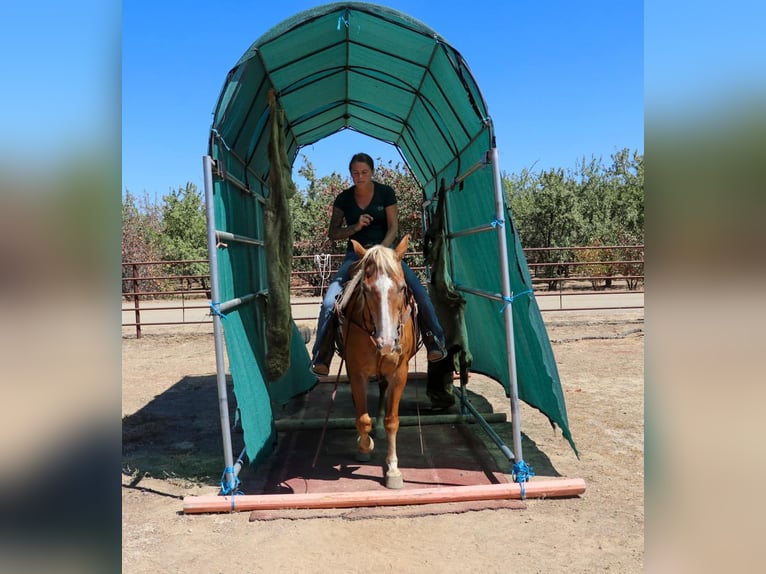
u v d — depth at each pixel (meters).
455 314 6.38
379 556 3.61
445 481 4.82
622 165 28.42
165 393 8.33
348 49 5.58
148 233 29.91
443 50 4.56
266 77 5.36
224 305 4.48
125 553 3.67
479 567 3.47
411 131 7.36
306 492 4.60
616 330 13.21
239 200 5.44
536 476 4.89
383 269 3.97
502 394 7.99
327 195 23.73
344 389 8.28
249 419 4.72
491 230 5.12
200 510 4.26
